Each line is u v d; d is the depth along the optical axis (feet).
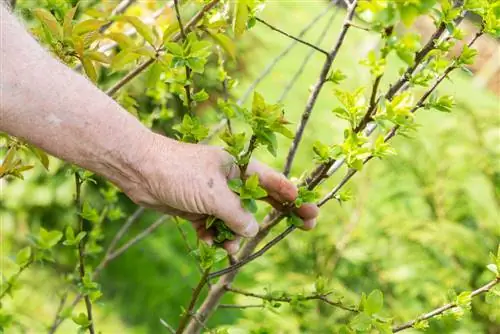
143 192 4.11
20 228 12.96
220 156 4.05
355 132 3.80
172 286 12.94
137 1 6.67
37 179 12.85
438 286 8.50
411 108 3.97
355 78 11.29
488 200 9.27
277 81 12.12
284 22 14.03
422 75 4.09
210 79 7.21
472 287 8.52
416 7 3.00
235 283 10.49
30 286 11.04
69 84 3.61
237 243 4.48
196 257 4.52
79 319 5.09
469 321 8.14
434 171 9.29
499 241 8.99
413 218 8.86
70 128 3.66
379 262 8.91
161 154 3.91
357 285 8.87
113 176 4.00
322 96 11.66
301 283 8.51
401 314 8.29
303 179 4.79
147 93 6.80
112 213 6.61
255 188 3.89
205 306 5.15
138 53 4.11
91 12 4.40
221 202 3.98
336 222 9.11
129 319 12.75
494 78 16.56
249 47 13.01
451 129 9.59
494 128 9.45
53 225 13.37
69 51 4.29
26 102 3.52
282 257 8.95
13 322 6.63
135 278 13.25
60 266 12.35
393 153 3.91
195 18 4.46
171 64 4.02
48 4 5.07
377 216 9.16
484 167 9.25
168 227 13.89
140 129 3.89
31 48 3.53
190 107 4.51
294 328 7.80
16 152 4.98
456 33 3.85
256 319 8.18
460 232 8.54
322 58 12.92
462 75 16.53
